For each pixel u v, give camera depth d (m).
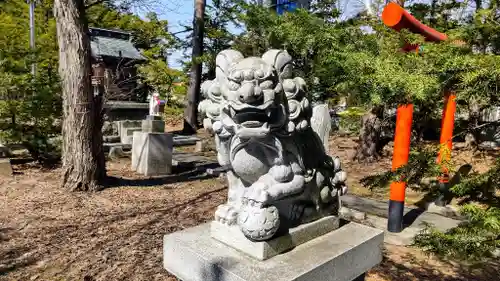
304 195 2.22
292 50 6.54
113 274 3.31
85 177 5.91
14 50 8.23
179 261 2.14
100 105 6.13
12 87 7.54
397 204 4.62
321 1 8.13
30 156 8.67
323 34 5.93
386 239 4.43
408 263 3.79
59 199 5.45
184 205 5.44
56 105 7.79
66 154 5.92
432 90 1.56
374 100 1.68
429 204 5.71
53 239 4.05
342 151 10.22
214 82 2.09
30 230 4.29
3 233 4.16
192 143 12.20
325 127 2.39
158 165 7.54
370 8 7.38
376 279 3.44
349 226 2.58
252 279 1.72
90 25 16.59
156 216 4.92
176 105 19.75
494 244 1.60
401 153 4.13
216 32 12.71
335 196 2.50
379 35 4.74
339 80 3.78
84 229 4.38
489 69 1.38
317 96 6.54
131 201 5.56
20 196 5.55
